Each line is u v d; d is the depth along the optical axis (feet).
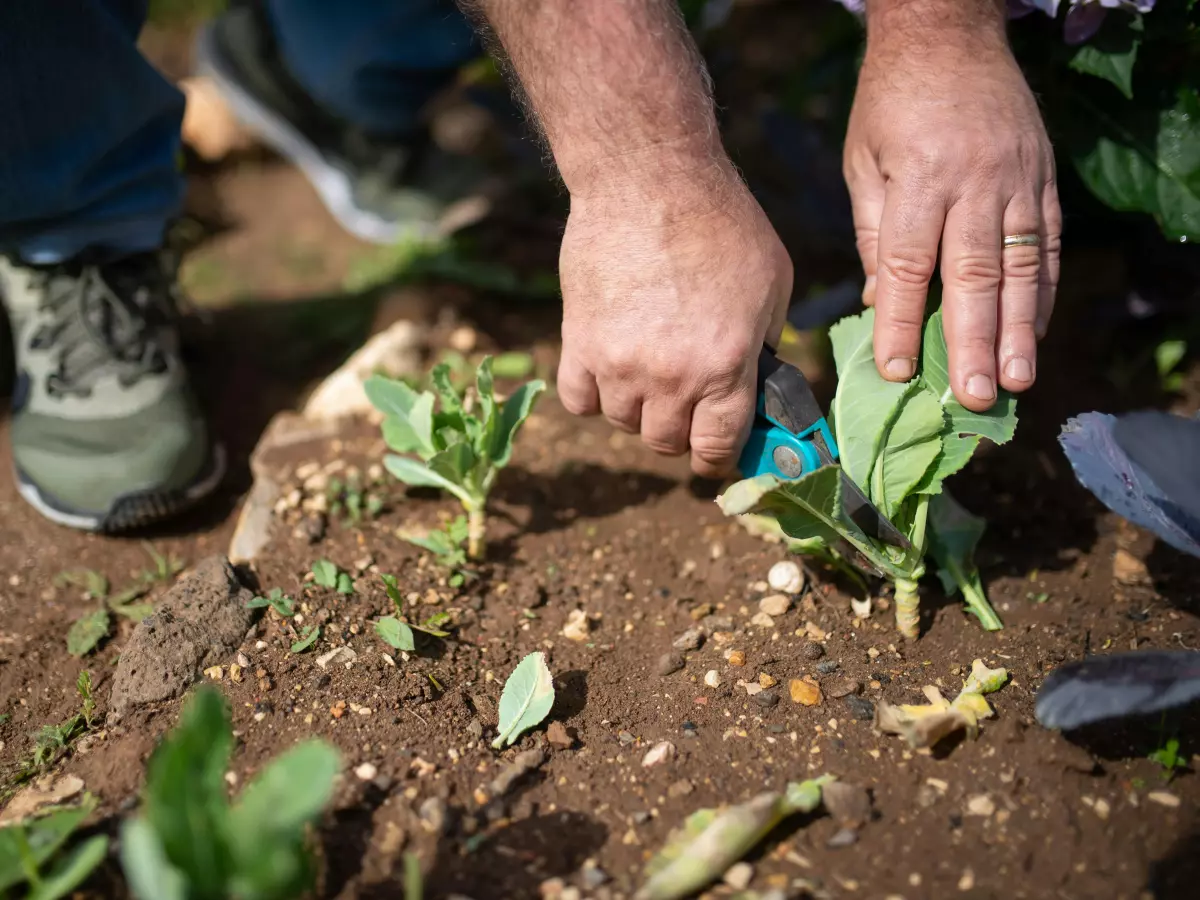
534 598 2.68
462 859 2.21
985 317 2.35
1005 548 2.73
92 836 2.24
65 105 2.69
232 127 4.40
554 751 2.39
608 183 2.30
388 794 2.29
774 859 2.20
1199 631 2.52
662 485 2.93
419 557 2.73
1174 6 2.62
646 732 2.42
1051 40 2.71
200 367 3.41
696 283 2.29
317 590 2.60
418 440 2.68
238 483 3.07
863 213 2.55
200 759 1.93
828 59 3.46
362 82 3.66
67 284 2.91
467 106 4.55
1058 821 2.23
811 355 3.21
